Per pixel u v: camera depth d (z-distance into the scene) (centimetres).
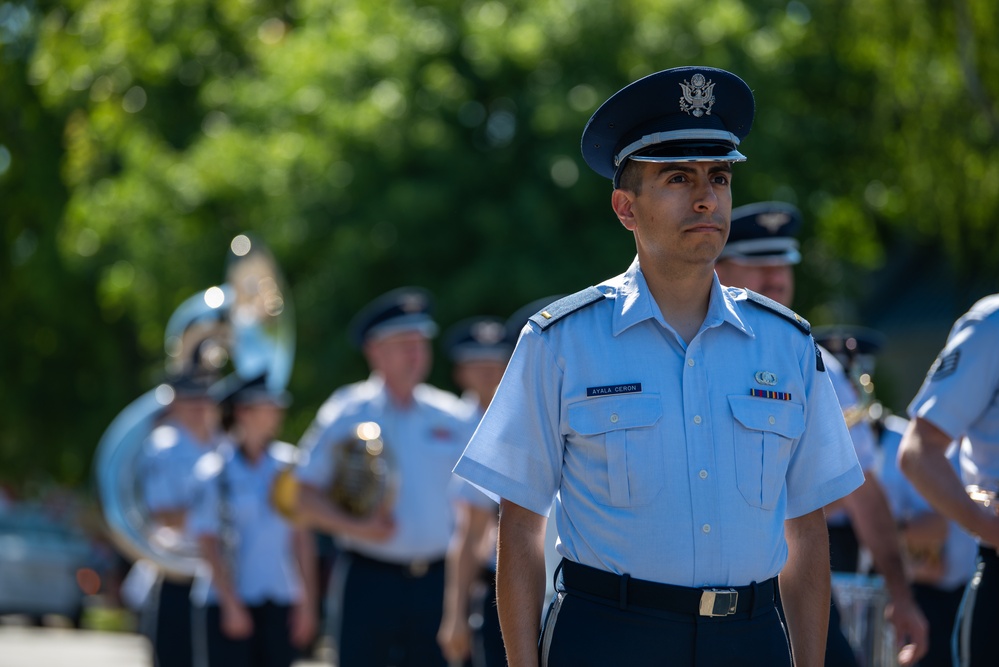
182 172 4238
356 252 3741
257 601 2072
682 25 3803
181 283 4303
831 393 936
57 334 5572
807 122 4022
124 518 2208
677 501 880
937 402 1134
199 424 2289
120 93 4869
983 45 3216
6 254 5709
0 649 3788
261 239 3925
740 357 912
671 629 877
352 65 3938
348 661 1845
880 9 3556
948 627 1587
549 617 914
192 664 2178
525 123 3775
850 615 1409
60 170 5344
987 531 1105
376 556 1852
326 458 1884
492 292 3647
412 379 1909
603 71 3788
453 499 1820
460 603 1772
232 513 2056
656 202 903
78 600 4822
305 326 3812
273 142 3978
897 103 3806
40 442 5678
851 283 4391
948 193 3662
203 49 4841
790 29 3988
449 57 3925
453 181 3762
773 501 898
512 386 920
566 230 3706
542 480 914
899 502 1612
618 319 911
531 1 3884
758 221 1383
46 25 5291
